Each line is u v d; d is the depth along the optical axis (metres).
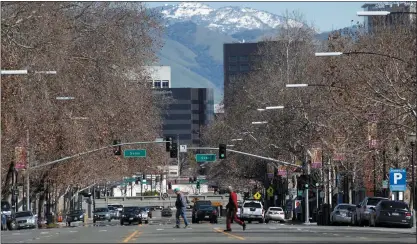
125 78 134.00
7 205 120.25
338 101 109.62
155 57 140.00
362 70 101.38
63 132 121.81
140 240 58.25
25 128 114.31
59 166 134.75
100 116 130.88
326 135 120.75
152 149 167.62
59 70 112.69
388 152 111.62
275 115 158.25
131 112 137.62
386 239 59.69
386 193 125.69
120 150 129.75
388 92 97.94
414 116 95.94
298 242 54.03
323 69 134.25
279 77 177.38
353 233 71.88
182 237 62.50
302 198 147.25
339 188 154.50
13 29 106.88
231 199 74.06
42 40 110.25
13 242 60.16
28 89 109.56
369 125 107.88
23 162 118.62
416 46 99.69
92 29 131.25
